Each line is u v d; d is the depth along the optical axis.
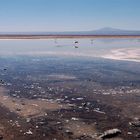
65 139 14.37
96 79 29.17
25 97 22.55
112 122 16.80
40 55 48.28
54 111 18.94
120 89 24.97
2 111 18.75
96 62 40.44
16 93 23.78
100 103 20.81
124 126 16.11
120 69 34.66
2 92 24.06
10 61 41.50
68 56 46.97
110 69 34.81
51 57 45.97
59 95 23.17
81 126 16.17
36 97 22.58
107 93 23.70
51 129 15.67
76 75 31.33
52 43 66.81
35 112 18.67
